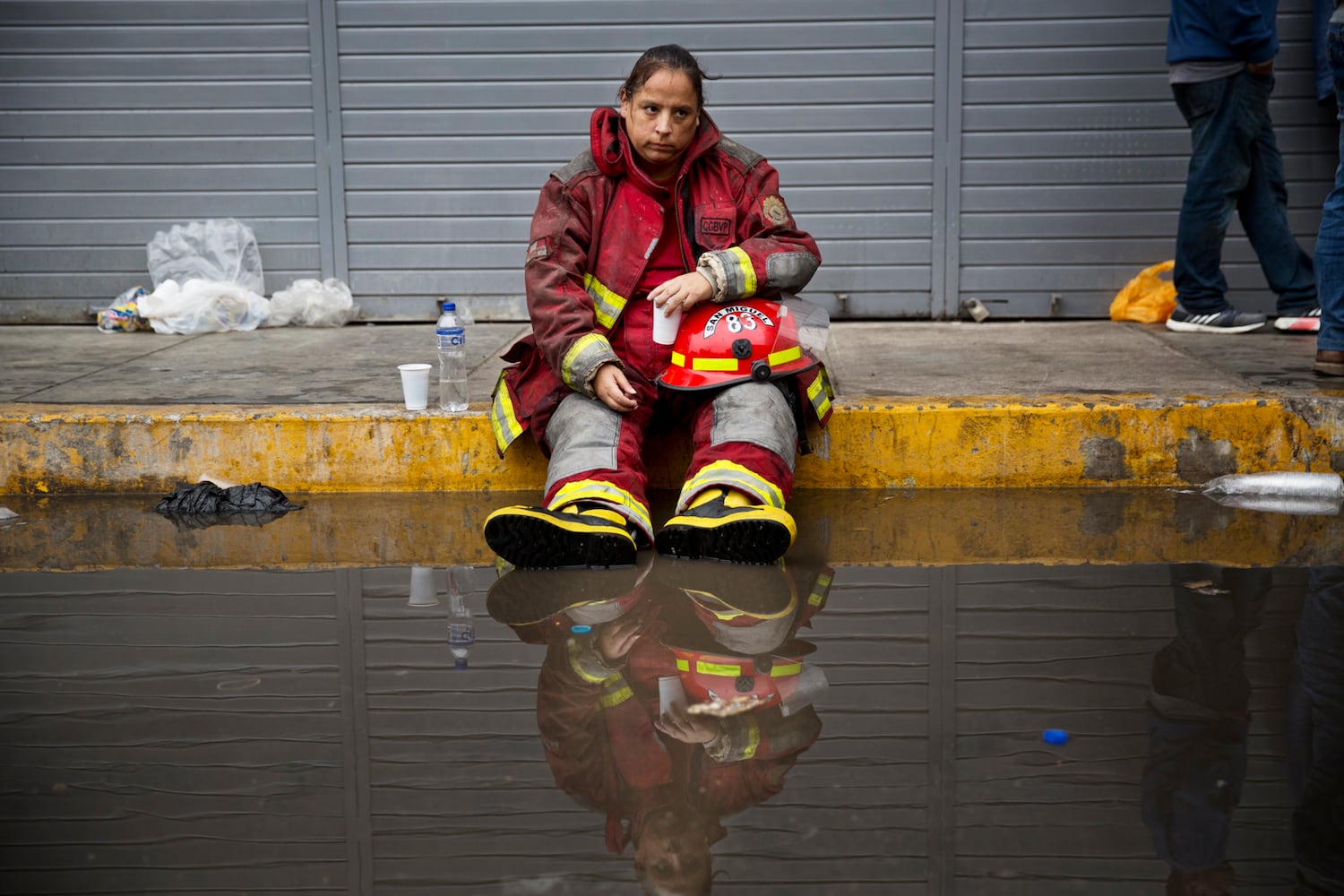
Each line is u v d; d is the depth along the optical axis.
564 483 3.24
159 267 6.54
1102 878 1.63
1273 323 5.81
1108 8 6.26
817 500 3.89
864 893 1.60
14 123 6.59
